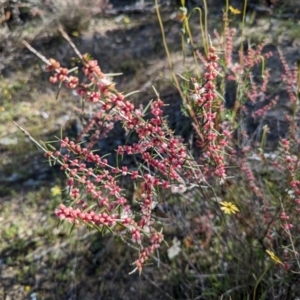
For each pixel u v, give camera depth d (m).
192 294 2.64
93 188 1.80
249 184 2.69
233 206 1.99
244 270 2.55
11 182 3.36
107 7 4.81
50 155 1.85
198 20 4.68
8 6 4.46
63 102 3.92
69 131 3.67
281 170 2.68
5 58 4.33
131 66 4.23
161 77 4.06
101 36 4.56
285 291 2.37
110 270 2.88
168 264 2.84
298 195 2.10
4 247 3.01
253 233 2.47
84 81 4.08
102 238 3.00
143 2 4.91
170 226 2.97
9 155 3.53
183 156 1.83
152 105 1.76
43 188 3.31
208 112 1.80
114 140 3.53
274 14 4.68
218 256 2.70
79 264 2.92
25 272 2.89
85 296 2.79
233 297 2.54
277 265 2.38
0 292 2.81
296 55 4.21
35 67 4.26
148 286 2.79
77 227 3.07
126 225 1.69
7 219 3.15
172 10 4.86
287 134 3.38
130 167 3.35
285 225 2.11
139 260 1.89
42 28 4.54
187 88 2.24
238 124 2.69
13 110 3.87
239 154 2.86
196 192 2.96
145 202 1.88
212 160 2.09
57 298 2.79
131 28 4.65
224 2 4.82
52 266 2.92
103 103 1.56
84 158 1.87
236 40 4.36
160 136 1.77
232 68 2.83
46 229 3.09
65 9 4.54
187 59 4.23
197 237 2.89
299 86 2.53
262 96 3.25
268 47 4.31
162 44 4.43
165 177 2.12
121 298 2.77
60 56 4.38
